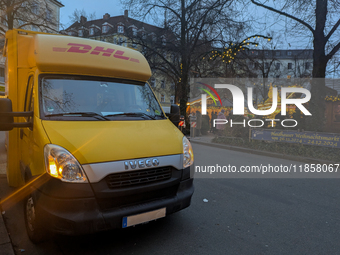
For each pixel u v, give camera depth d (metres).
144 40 18.27
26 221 3.22
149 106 4.04
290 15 12.33
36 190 2.73
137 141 3.02
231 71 20.23
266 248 3.15
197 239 3.32
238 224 3.79
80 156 2.62
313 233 3.55
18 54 4.27
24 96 4.07
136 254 2.96
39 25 22.34
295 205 4.57
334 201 4.80
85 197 2.57
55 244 3.12
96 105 3.57
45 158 2.66
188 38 18.11
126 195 2.74
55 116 3.18
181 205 3.14
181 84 18.80
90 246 3.10
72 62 3.62
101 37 20.69
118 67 3.97
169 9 17.73
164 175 3.04
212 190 5.37
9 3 19.83
